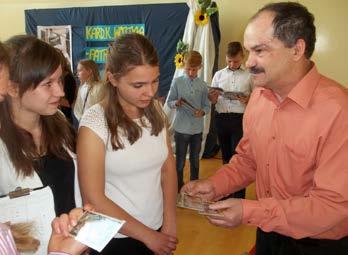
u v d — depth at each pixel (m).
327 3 5.16
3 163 1.13
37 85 1.11
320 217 1.15
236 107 3.84
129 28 6.06
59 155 1.24
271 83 1.24
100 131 1.25
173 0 5.94
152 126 1.37
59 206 1.19
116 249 1.33
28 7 6.79
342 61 5.23
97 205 1.23
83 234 0.93
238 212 1.22
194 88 3.97
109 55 1.29
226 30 5.72
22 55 1.09
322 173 1.18
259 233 1.53
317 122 1.21
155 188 1.40
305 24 1.16
